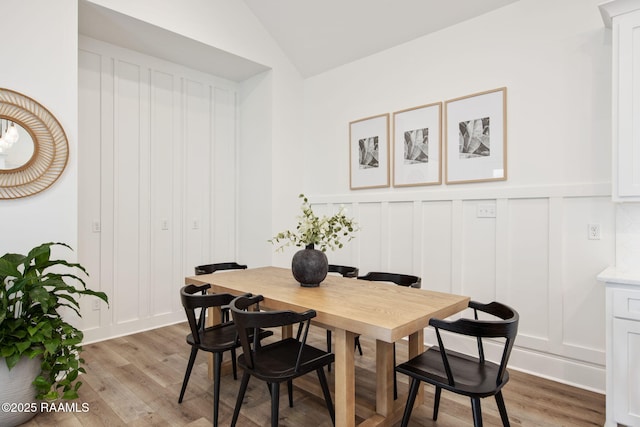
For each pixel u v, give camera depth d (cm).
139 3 307
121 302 355
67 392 212
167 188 389
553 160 269
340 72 409
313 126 438
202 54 373
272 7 379
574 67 261
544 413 216
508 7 290
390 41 358
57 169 257
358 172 391
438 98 330
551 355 267
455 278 315
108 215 347
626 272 217
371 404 215
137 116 367
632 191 210
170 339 342
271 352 197
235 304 185
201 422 205
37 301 196
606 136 248
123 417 210
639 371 191
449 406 222
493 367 178
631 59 210
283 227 422
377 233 371
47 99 253
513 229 286
